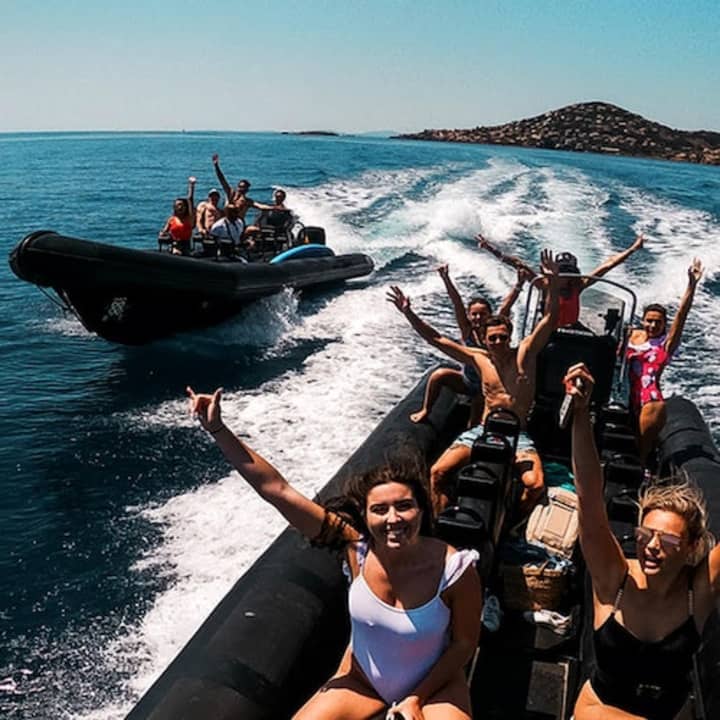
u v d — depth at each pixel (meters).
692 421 6.09
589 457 2.68
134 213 23.27
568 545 4.38
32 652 4.80
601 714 2.79
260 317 11.59
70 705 4.38
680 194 28.19
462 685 2.74
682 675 2.70
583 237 17.70
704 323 12.10
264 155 49.12
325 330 11.70
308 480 6.93
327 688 2.84
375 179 28.19
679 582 2.69
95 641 4.90
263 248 13.82
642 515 2.70
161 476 7.12
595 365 5.46
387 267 15.48
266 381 9.61
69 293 10.08
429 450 5.64
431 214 19.38
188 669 3.24
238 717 3.06
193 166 40.72
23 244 9.49
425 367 10.09
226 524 6.21
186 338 11.20
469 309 5.57
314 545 2.89
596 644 2.79
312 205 21.47
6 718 4.28
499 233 17.92
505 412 4.63
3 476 7.10
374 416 8.43
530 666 4.00
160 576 5.55
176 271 10.19
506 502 4.30
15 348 10.93
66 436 8.00
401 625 2.66
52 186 30.94
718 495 4.84
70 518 6.35
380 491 2.65
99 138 110.88
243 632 3.43
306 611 3.63
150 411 8.72
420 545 2.71
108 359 10.52
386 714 2.76
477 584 2.71
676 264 15.41
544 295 5.72
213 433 2.84
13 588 5.42
